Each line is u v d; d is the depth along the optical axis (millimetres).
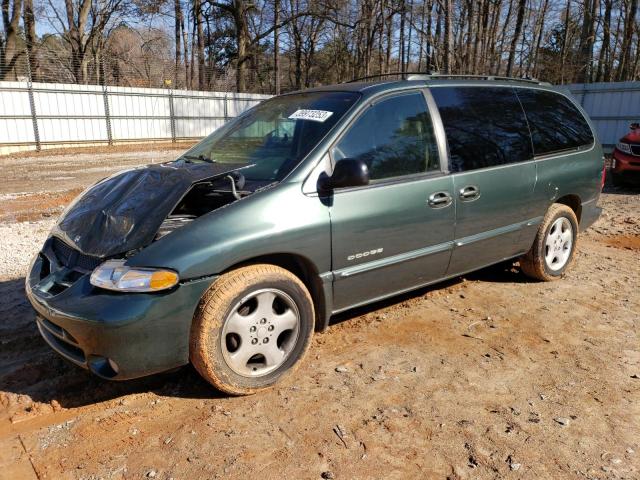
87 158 20719
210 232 2971
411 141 3889
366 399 3168
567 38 33812
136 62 31797
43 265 3404
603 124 21109
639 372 3516
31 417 3014
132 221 3082
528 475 2555
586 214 5473
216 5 36875
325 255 3383
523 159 4625
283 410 3047
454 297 4828
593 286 5152
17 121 22844
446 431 2877
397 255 3779
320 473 2551
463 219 4141
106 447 2740
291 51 45188
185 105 29250
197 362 3006
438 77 4348
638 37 31016
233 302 2998
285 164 3467
